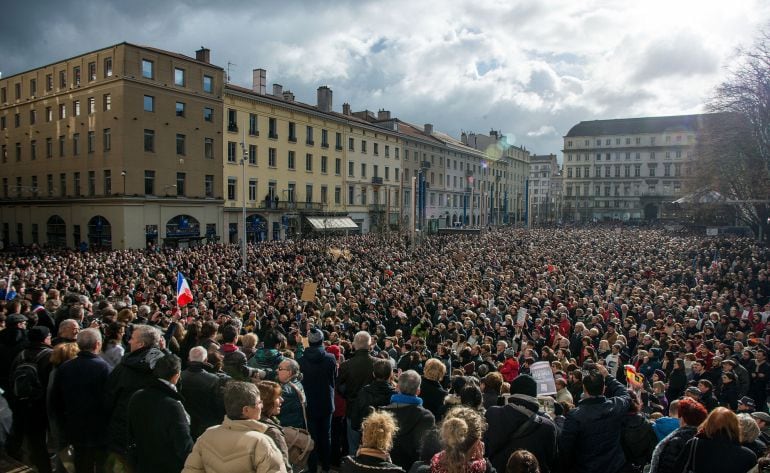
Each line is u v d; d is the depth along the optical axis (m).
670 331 13.84
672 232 70.50
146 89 45.59
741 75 37.38
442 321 15.58
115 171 44.75
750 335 14.02
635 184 130.12
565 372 9.75
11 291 15.28
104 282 20.39
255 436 3.82
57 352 5.74
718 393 10.38
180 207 48.28
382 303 18.23
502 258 33.47
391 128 78.44
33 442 6.18
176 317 11.80
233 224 53.56
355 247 39.56
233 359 6.33
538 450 4.88
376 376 6.06
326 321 14.01
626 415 5.84
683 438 4.95
